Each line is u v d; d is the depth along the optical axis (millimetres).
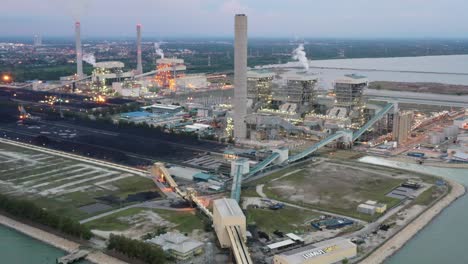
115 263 174500
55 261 178000
